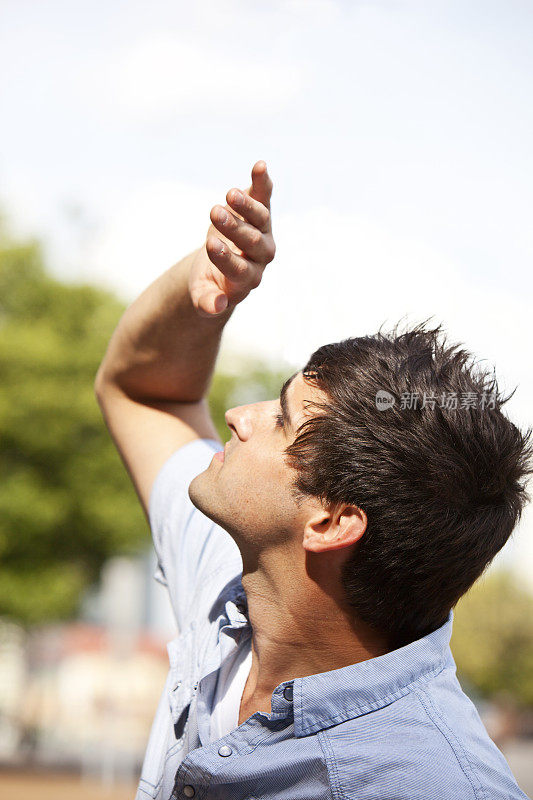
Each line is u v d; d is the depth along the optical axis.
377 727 1.35
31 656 19.91
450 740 1.33
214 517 1.51
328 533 1.43
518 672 30.83
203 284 1.55
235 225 1.43
